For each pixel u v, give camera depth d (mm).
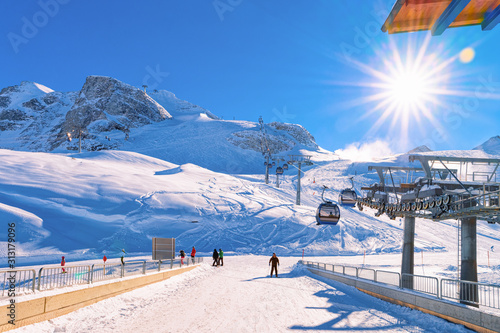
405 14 3209
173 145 181875
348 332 8953
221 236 52656
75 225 47812
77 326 8742
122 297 12898
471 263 13750
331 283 20172
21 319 7551
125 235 48219
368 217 67625
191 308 11859
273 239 53531
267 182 99188
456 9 2797
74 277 10562
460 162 16516
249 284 19453
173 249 30625
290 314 11070
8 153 80000
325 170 128875
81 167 75812
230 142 189000
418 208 16484
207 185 77062
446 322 9930
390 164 131875
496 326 8250
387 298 14062
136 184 66312
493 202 14008
